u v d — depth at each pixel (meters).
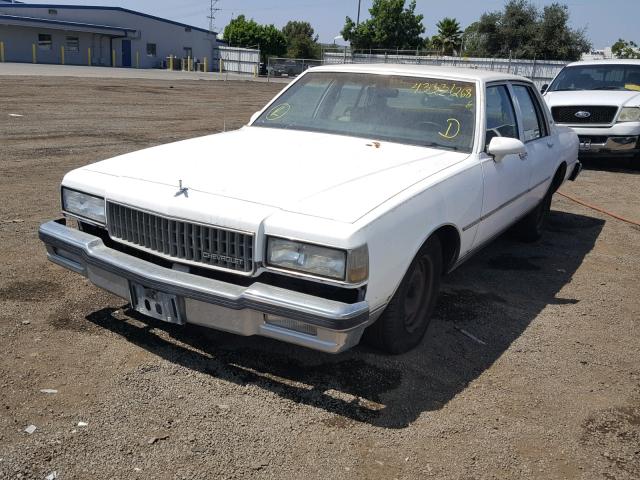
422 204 3.38
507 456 2.89
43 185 7.39
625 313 4.70
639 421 3.25
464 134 4.29
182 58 54.69
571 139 6.68
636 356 3.99
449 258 4.04
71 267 3.64
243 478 2.62
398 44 56.75
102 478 2.56
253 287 2.94
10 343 3.57
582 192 9.14
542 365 3.78
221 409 3.08
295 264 2.92
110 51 50.59
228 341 3.74
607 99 10.64
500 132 4.68
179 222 3.13
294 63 51.69
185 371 3.39
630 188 9.54
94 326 3.84
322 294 3.02
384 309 3.30
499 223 4.75
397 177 3.54
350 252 2.83
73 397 3.09
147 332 3.80
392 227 3.10
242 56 54.44
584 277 5.47
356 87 4.73
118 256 3.31
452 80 4.59
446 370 3.62
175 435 2.86
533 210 6.03
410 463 2.79
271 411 3.09
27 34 45.91
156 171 3.53
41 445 2.73
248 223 2.97
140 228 3.30
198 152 3.92
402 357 3.70
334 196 3.17
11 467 2.58
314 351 3.68
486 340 4.06
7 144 10.05
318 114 4.70
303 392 3.27
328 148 4.04
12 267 4.70
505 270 5.52
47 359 3.42
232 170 3.51
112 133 11.89
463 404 3.29
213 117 15.83
